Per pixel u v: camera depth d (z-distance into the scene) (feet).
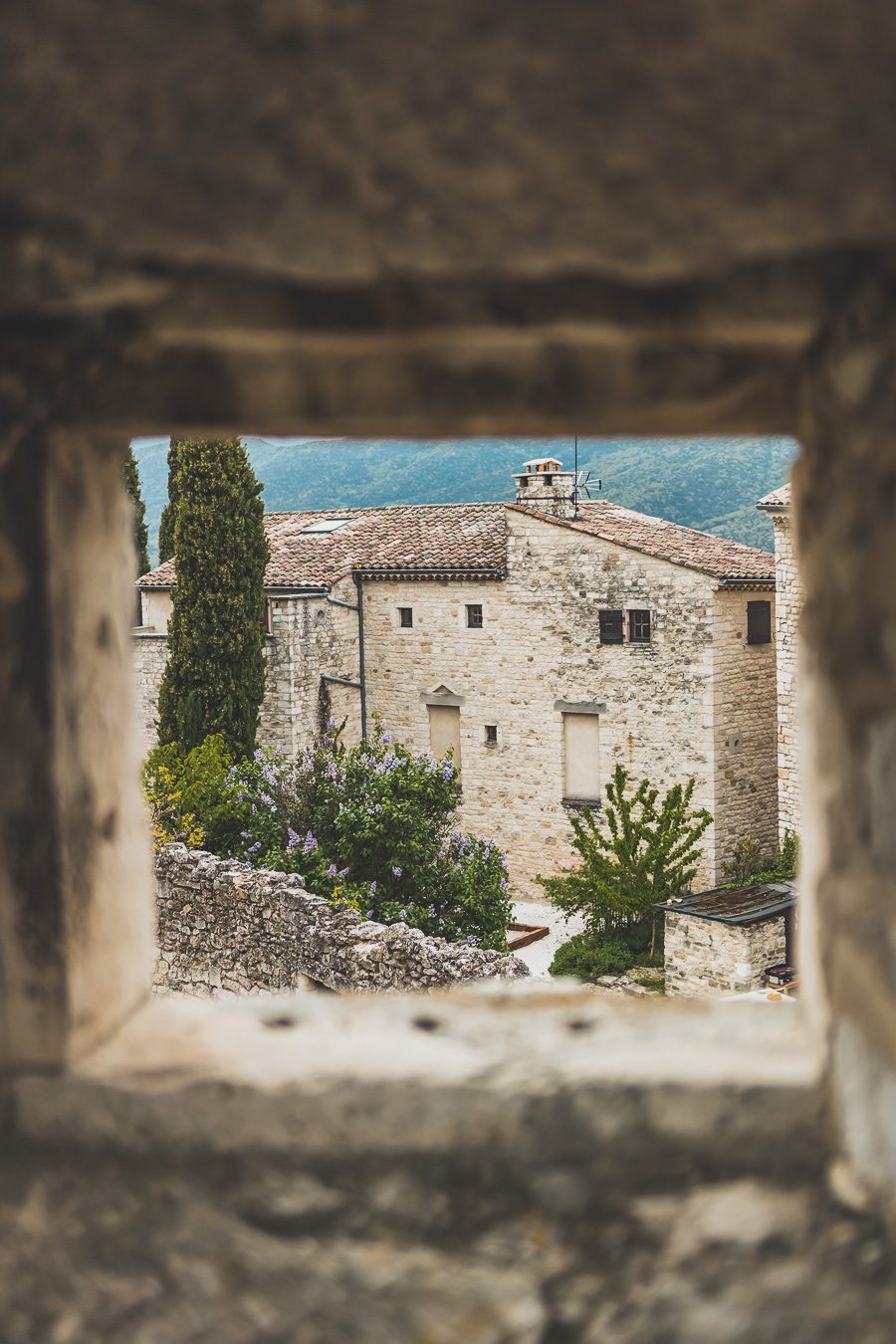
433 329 5.49
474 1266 5.52
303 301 5.46
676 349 5.70
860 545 5.12
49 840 5.81
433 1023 6.61
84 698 6.19
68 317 5.46
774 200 4.77
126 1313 5.59
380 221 5.04
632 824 54.90
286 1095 5.79
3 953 5.84
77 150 4.77
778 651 56.85
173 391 5.87
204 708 67.62
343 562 78.84
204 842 52.95
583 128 4.62
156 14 4.27
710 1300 5.35
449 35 4.33
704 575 63.26
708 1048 6.07
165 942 38.29
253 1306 5.56
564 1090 5.72
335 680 77.05
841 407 5.23
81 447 6.12
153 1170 5.80
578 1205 5.61
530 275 5.28
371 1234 5.62
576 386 5.82
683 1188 5.58
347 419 5.95
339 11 4.25
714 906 50.72
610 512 79.05
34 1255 5.68
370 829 47.91
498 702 72.43
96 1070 5.95
